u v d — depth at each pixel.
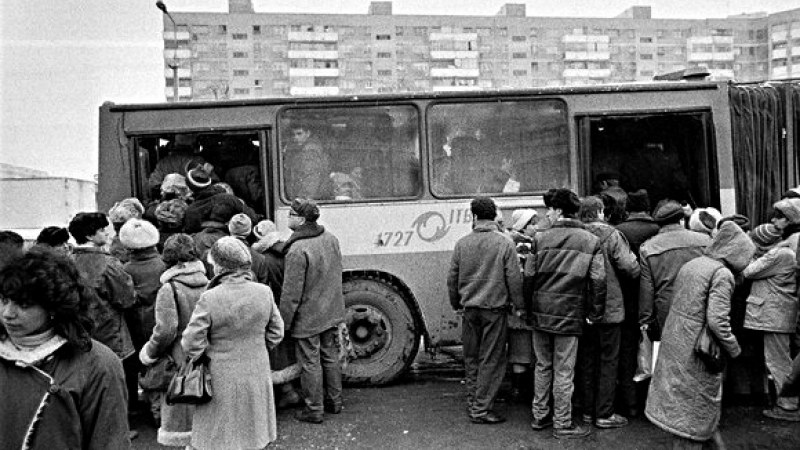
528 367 6.57
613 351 5.90
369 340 7.26
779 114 7.79
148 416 6.49
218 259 4.32
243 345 4.28
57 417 2.50
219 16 54.94
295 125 7.51
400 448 5.59
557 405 5.77
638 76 58.75
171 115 7.43
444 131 7.54
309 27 56.91
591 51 58.28
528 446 5.59
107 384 2.62
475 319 6.05
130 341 5.77
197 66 54.25
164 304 4.71
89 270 5.48
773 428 5.85
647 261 5.79
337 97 7.49
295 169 7.49
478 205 6.04
